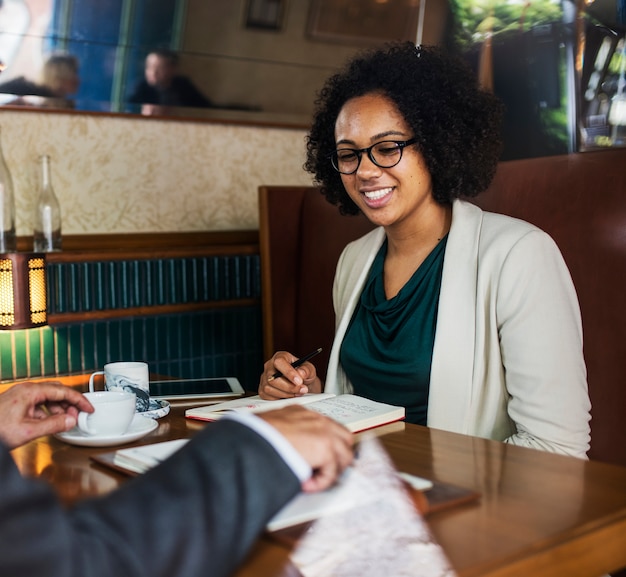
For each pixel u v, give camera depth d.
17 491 0.69
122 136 2.67
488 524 0.94
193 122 2.82
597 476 1.13
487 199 2.21
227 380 1.94
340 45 2.90
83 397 1.32
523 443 1.58
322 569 0.83
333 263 2.69
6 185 2.33
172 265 2.71
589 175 2.00
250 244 2.95
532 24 2.85
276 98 2.91
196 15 2.61
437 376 1.73
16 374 2.40
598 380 1.94
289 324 2.87
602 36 2.73
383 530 0.91
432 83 1.83
